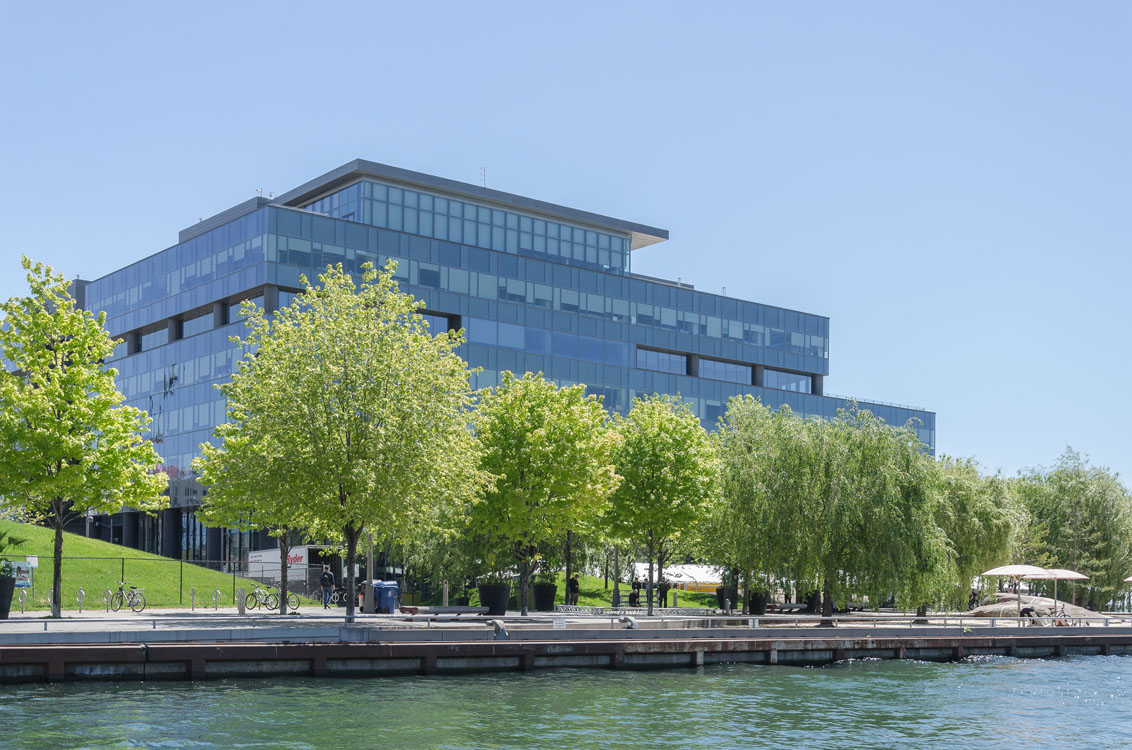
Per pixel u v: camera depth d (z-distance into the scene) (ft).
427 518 147.13
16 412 139.74
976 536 207.41
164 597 175.73
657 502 189.67
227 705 94.58
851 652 156.46
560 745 82.89
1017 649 175.83
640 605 237.25
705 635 145.07
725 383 353.92
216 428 161.38
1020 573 188.03
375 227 279.49
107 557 186.60
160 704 93.97
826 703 110.32
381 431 135.13
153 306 302.45
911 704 112.27
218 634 113.70
